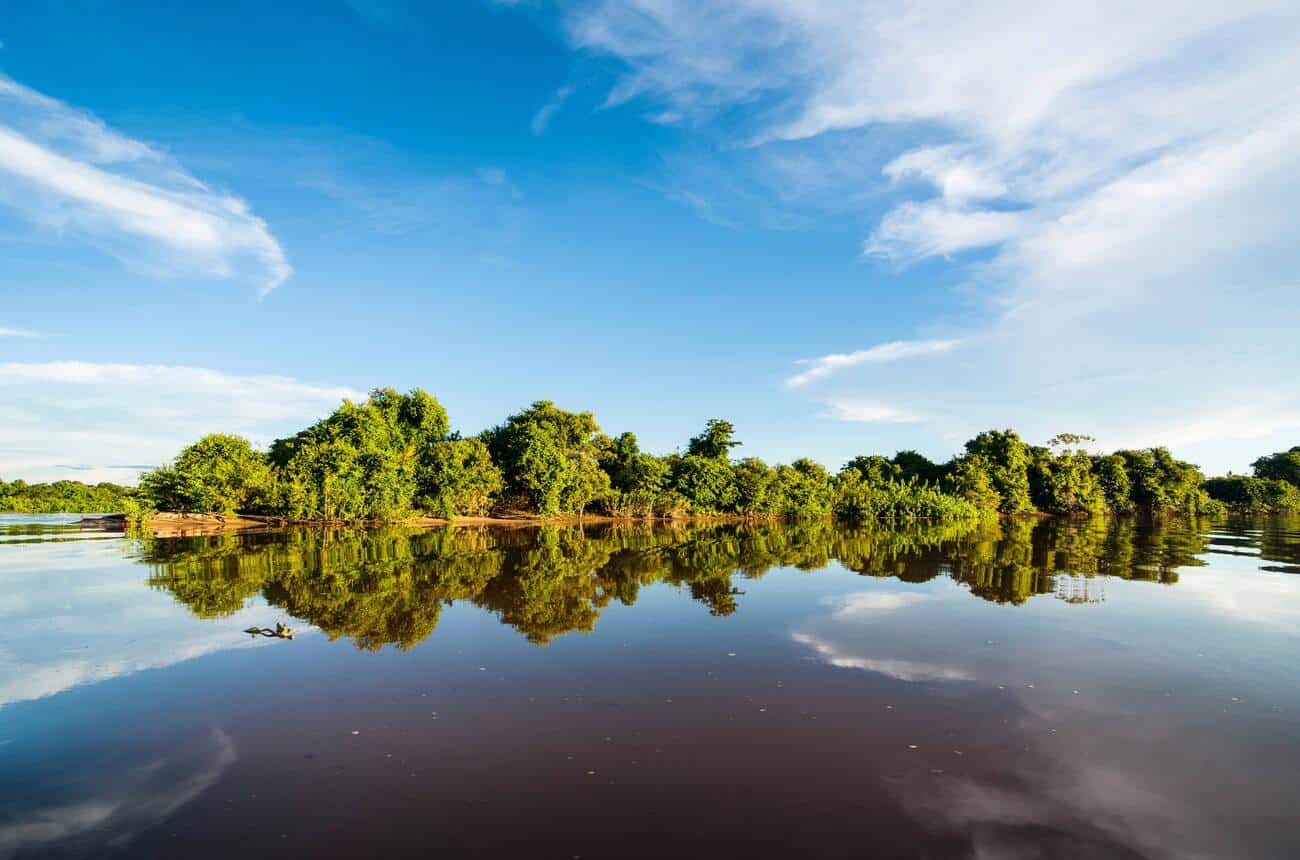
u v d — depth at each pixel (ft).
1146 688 29.43
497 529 139.95
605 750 22.74
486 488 173.47
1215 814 18.63
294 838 17.12
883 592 54.34
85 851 16.63
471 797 19.35
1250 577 62.08
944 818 18.24
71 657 33.91
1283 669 32.17
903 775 20.92
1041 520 220.84
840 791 19.81
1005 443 273.54
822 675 31.35
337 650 35.50
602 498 201.26
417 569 66.90
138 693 28.53
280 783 20.29
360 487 144.87
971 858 16.26
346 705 27.17
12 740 23.62
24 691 28.76
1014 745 23.25
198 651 35.12
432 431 187.42
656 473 201.16
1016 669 32.30
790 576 63.87
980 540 110.73
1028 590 55.01
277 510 145.07
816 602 49.75
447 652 35.22
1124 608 46.93
